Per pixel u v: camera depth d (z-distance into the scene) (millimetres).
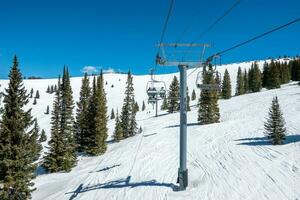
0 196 28219
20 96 30891
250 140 37375
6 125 30078
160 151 38281
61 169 44031
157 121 77438
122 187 23688
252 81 116375
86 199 22562
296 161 23812
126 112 73875
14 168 29297
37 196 29281
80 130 58625
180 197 19359
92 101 56031
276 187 18859
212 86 22453
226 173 23609
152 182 23844
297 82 117500
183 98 21297
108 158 42594
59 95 47531
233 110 72562
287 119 47781
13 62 30859
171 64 20938
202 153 33625
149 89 41969
